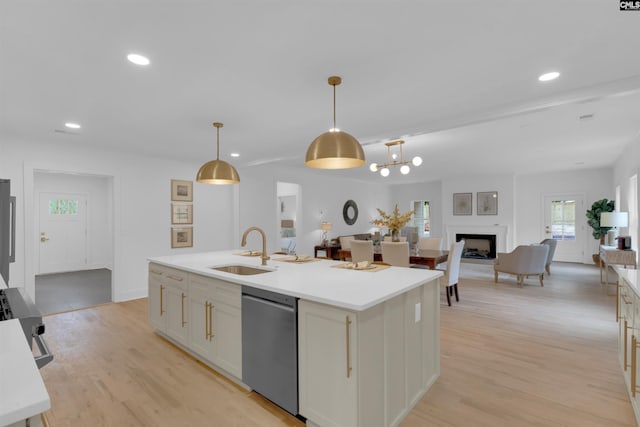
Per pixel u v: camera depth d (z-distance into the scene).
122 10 1.63
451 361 2.83
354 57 2.15
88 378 2.58
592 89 2.64
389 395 1.96
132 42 1.94
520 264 5.59
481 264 8.12
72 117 3.33
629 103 3.13
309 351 1.93
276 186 7.10
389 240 5.29
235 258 3.50
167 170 5.53
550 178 8.43
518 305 4.54
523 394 2.32
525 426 1.97
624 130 4.16
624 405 2.17
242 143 4.59
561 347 3.12
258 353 2.25
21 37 1.86
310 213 7.89
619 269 2.73
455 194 9.03
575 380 2.50
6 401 0.77
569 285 5.74
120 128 3.77
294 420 2.06
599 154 5.88
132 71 2.32
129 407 2.20
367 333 1.78
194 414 2.12
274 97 2.84
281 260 3.30
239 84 2.56
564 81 2.54
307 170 7.62
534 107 2.92
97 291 5.61
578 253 8.13
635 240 5.14
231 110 3.18
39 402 0.78
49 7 1.59
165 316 3.27
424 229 10.41
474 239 8.85
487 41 1.96
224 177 3.22
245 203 6.52
